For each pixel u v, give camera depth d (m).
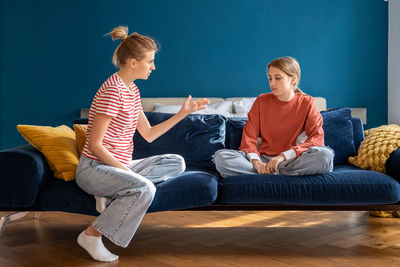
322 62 4.66
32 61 4.77
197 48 4.71
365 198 2.18
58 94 4.79
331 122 2.88
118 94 2.14
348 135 2.88
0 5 4.73
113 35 2.24
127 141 2.25
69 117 4.80
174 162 2.39
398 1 4.44
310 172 2.30
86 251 2.29
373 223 2.78
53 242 2.46
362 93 4.66
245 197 2.20
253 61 4.70
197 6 4.69
